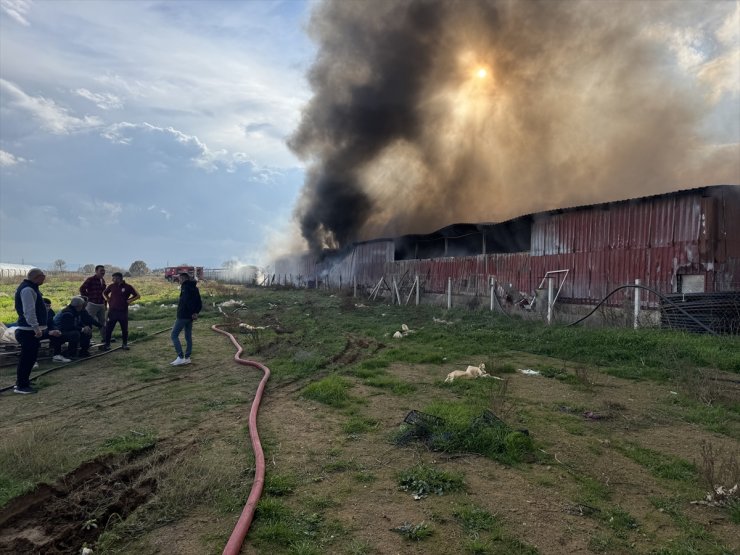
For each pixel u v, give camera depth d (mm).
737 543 3078
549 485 3873
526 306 16516
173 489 3588
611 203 13500
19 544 3129
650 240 12617
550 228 15836
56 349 9289
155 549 2975
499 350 10406
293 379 7723
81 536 3297
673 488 3850
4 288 28906
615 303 13305
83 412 5898
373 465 4227
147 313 17875
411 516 3342
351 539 3051
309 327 14516
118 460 4402
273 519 3264
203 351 10516
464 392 6664
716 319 10305
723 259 11258
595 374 8086
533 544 3018
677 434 5152
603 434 5105
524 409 5938
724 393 6516
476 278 19297
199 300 9180
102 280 11109
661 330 11055
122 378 7863
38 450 4320
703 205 11398
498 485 3859
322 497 3613
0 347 9125
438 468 4148
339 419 5562
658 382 7562
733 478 3840
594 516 3389
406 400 6352
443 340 11539
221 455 4395
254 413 5508
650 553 2951
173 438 4961
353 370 8133
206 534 3135
